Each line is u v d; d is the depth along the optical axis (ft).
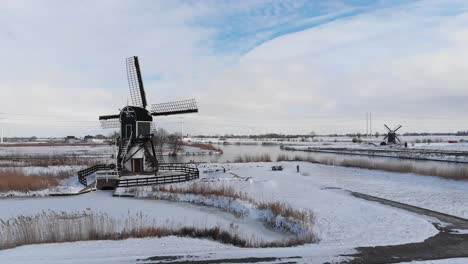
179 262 29.12
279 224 53.88
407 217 52.31
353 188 87.76
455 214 56.24
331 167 142.10
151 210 65.41
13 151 260.83
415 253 33.06
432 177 104.42
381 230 44.98
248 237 46.39
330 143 429.38
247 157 192.65
